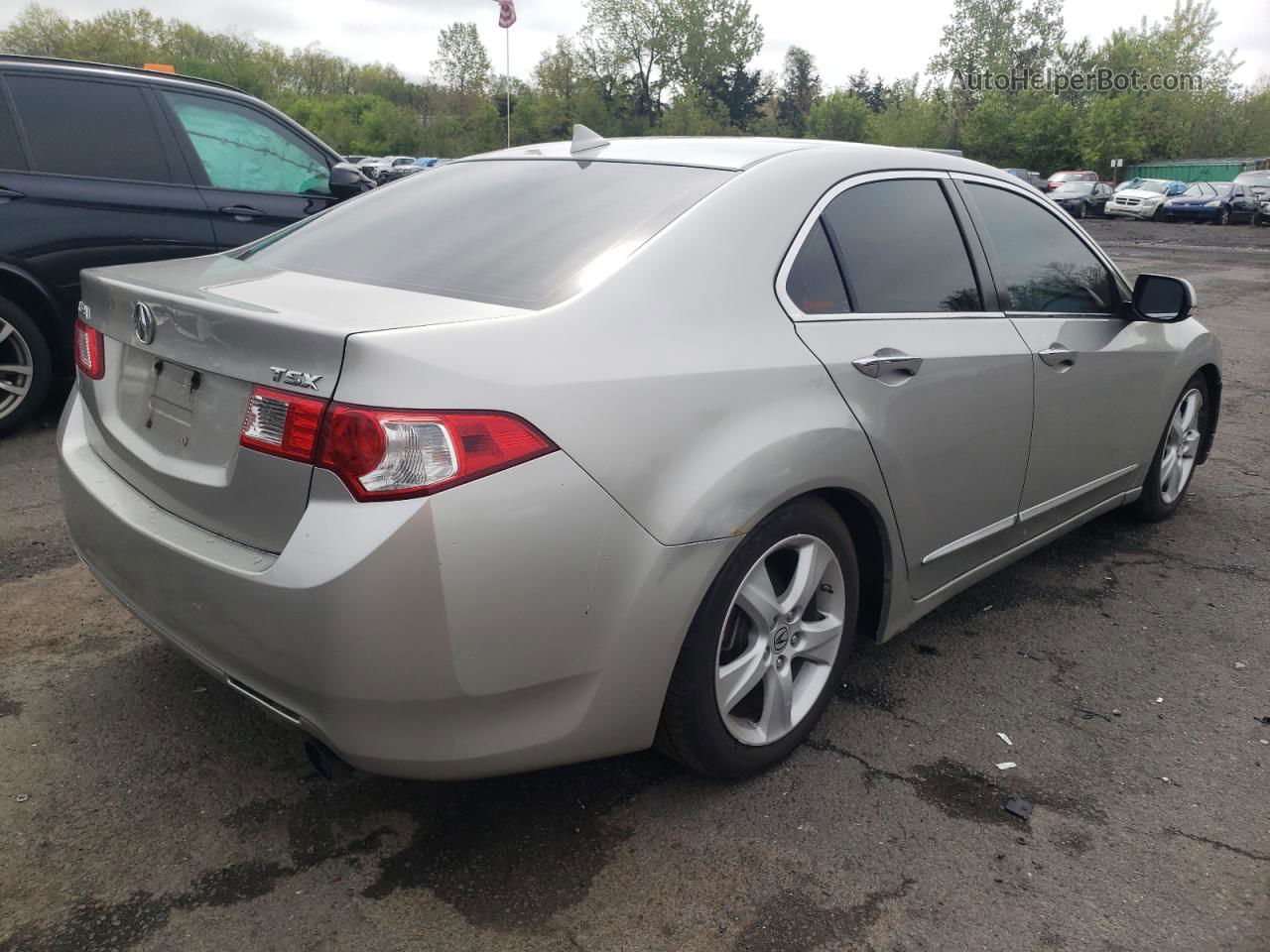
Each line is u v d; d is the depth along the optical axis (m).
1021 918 2.11
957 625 3.49
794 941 2.03
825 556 2.55
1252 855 2.32
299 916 2.05
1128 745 2.77
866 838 2.34
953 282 3.00
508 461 1.90
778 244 2.51
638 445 2.07
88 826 2.30
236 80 91.25
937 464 2.82
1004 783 2.57
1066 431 3.42
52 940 1.97
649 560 2.08
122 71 5.44
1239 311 11.28
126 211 5.31
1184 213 33.06
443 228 2.64
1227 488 5.07
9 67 5.08
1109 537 4.35
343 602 1.83
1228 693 3.06
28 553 3.75
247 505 2.02
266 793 2.44
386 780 2.51
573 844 2.30
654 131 76.06
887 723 2.84
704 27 75.31
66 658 3.02
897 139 71.50
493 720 2.01
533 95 78.62
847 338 2.57
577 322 2.09
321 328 1.88
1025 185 3.49
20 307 5.02
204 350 2.11
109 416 2.53
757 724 2.53
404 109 80.25
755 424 2.28
